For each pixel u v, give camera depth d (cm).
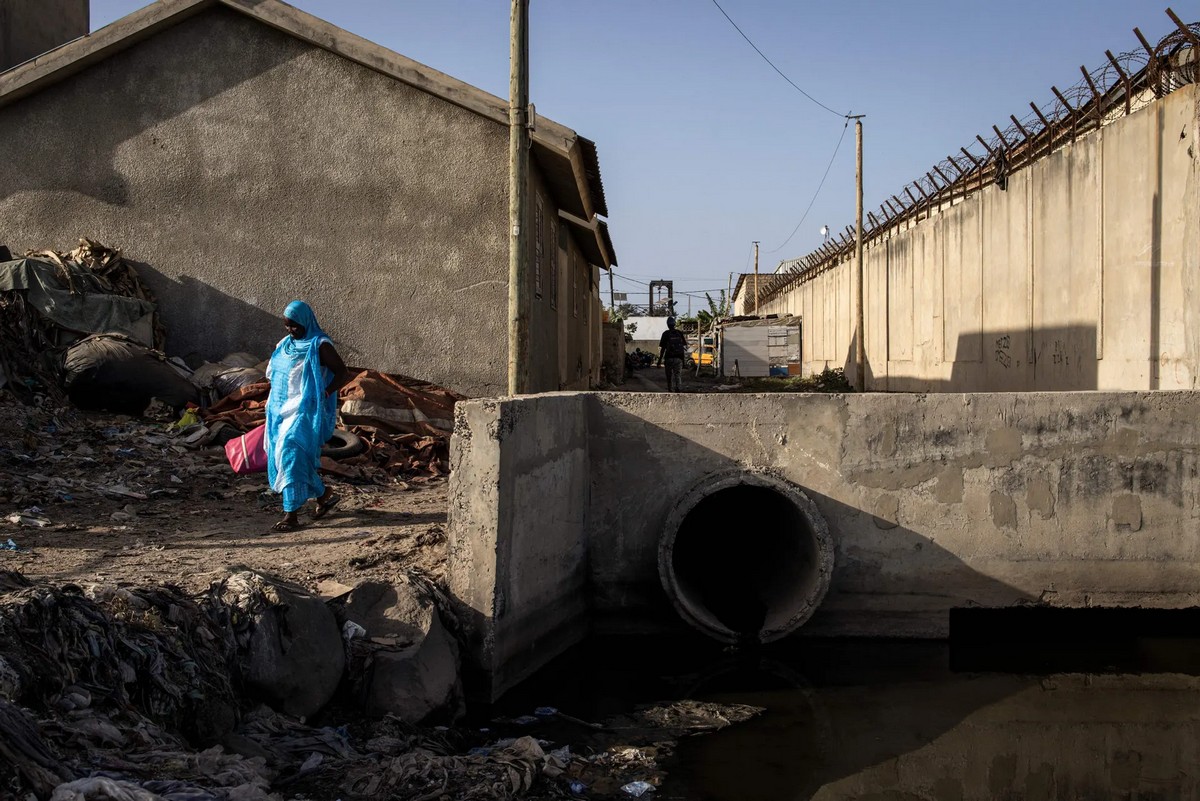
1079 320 1261
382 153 1155
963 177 1727
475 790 399
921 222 2048
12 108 1155
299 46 1150
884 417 666
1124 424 666
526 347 805
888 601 673
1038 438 666
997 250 1576
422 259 1157
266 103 1155
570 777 446
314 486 688
